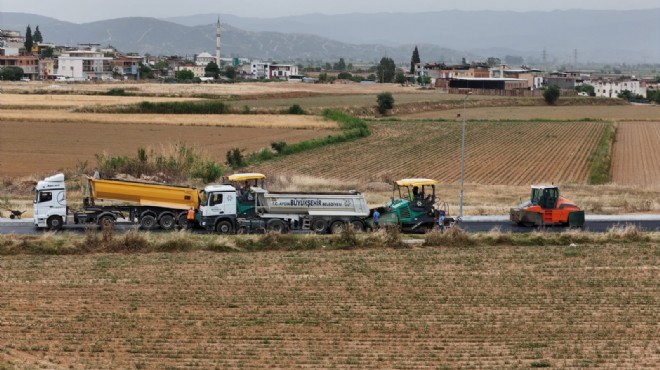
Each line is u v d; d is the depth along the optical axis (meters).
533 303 105.00
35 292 107.62
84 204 153.62
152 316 98.38
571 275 119.31
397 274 119.00
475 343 90.38
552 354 86.75
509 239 142.12
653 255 132.62
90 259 127.62
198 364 83.19
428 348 88.50
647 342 90.88
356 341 90.62
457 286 112.81
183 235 138.25
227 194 148.75
